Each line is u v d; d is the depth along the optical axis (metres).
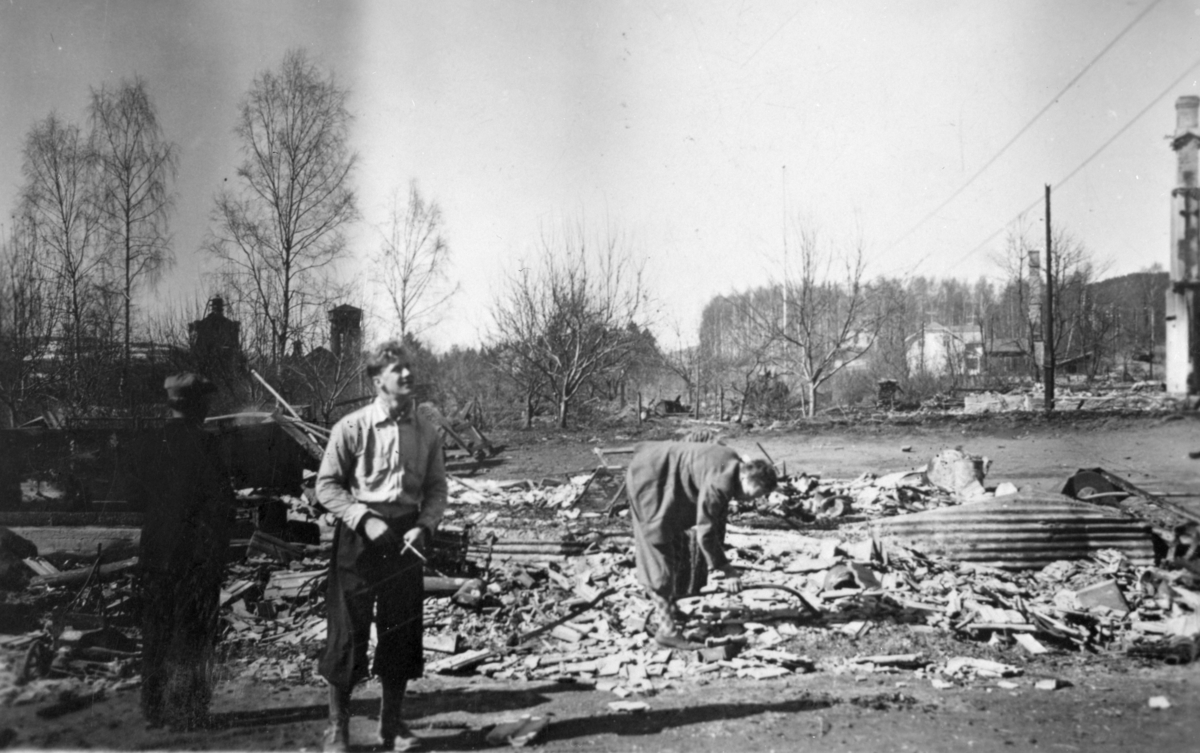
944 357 24.34
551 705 3.63
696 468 4.56
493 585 5.52
